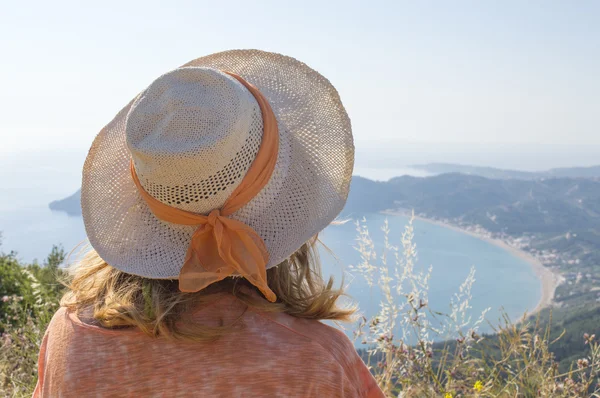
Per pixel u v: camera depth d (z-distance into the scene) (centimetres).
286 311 101
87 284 113
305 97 127
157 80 105
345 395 93
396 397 253
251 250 94
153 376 94
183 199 98
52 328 110
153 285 102
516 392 241
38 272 586
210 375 91
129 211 113
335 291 104
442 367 263
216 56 135
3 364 283
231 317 95
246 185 100
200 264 98
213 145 94
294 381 90
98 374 97
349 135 122
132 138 100
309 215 110
